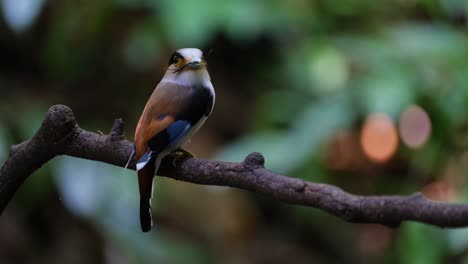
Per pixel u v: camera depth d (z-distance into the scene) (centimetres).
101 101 1173
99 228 993
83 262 1046
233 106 1223
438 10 1091
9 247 1031
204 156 1152
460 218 353
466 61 958
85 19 1123
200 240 1110
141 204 504
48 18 1160
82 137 491
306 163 981
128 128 1155
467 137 1020
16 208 1055
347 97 968
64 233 1070
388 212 370
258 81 1229
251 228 1182
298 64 1046
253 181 421
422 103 972
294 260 1194
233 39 1200
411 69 955
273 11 1021
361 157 1225
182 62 577
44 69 1187
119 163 500
